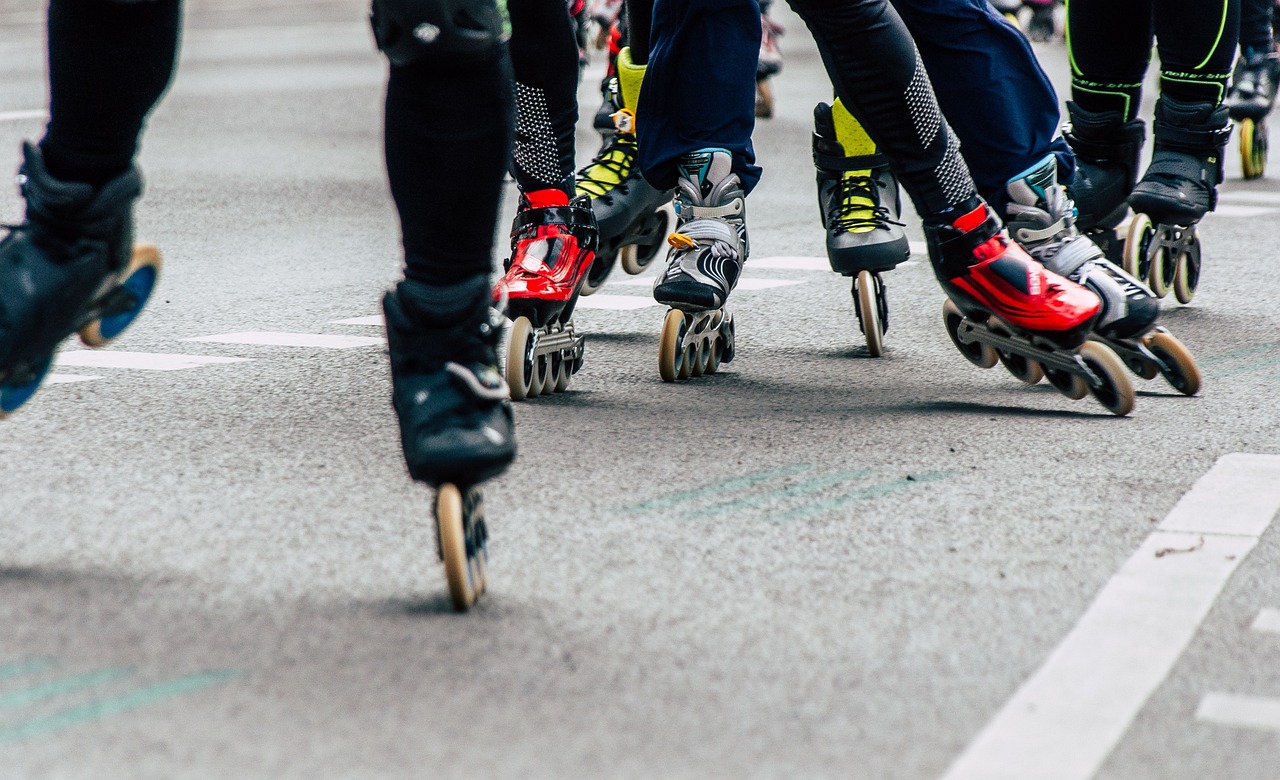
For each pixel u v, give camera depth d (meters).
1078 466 7.84
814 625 5.64
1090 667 5.28
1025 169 9.45
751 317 12.27
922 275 14.20
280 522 6.75
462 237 5.94
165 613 5.65
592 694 5.01
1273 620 5.75
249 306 12.30
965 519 6.92
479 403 5.85
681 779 4.44
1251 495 7.33
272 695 4.96
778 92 30.67
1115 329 9.34
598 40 33.41
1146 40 11.57
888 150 8.70
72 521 6.71
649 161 10.01
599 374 10.20
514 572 6.17
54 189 5.84
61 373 9.71
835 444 8.26
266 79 32.09
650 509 7.04
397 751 4.58
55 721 4.73
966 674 5.21
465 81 5.76
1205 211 12.17
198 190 18.92
